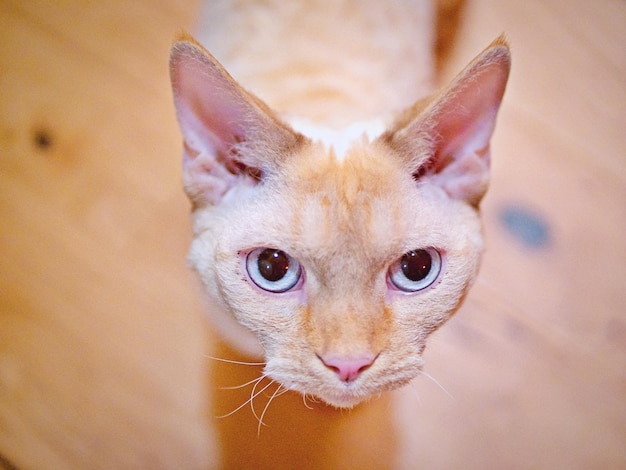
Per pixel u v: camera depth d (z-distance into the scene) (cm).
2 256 30
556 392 31
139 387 29
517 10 37
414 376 20
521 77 36
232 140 21
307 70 27
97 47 33
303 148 20
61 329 30
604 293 33
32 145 32
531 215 34
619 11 38
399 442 30
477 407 31
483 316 32
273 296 20
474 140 21
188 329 30
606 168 35
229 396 29
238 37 28
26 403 29
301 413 29
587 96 36
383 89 28
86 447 29
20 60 33
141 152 32
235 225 20
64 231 31
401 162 21
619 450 31
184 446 29
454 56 36
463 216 21
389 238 19
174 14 34
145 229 31
